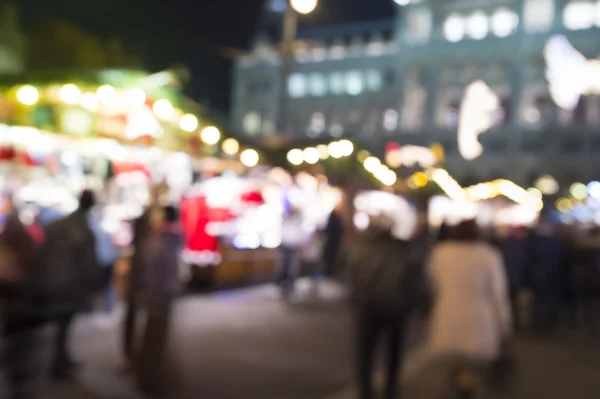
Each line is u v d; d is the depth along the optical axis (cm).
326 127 7000
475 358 521
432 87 6556
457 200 2278
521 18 6259
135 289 604
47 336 498
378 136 6606
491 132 6138
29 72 781
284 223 1310
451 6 6625
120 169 1250
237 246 1391
